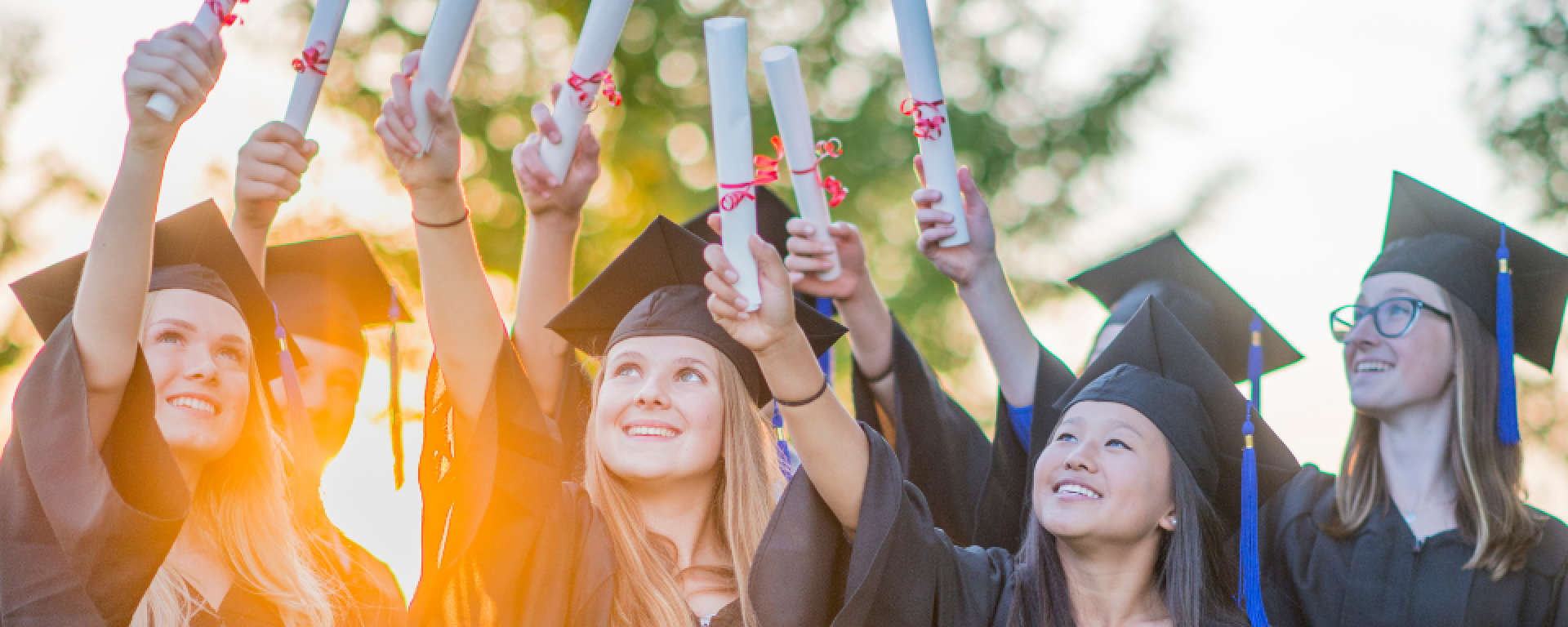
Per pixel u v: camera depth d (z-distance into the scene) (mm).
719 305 3113
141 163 3240
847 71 11312
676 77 10719
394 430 4051
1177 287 5121
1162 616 3883
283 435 4309
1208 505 3988
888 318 4453
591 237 9945
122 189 3260
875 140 10859
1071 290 11578
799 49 11352
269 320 4098
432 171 3369
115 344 3311
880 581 3391
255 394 3939
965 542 4562
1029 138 11766
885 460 3473
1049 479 3879
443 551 3582
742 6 11281
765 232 5047
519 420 3607
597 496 3848
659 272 3955
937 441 4496
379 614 4184
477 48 10500
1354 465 4430
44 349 3381
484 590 3535
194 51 3121
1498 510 4184
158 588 3656
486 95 10383
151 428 3350
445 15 3254
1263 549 4457
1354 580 4266
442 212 3447
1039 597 3832
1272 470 4172
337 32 3342
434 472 3670
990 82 11891
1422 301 4387
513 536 3561
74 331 3318
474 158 10203
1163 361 4086
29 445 3301
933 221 3842
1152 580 3938
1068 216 11656
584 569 3646
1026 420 4406
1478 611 4113
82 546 3260
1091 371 4164
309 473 4039
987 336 4387
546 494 3615
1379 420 4434
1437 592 4156
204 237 3828
